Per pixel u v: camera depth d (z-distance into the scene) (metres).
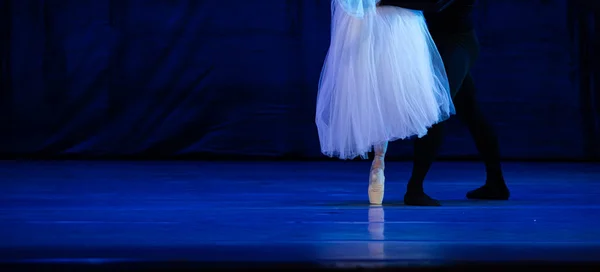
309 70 7.34
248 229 2.93
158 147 7.35
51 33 7.33
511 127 7.41
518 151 7.42
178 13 7.31
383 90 3.83
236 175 5.70
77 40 7.33
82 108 7.35
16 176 5.48
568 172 6.23
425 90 3.84
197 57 7.33
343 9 3.79
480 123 4.27
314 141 7.35
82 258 2.25
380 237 2.73
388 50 3.84
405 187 4.95
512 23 7.36
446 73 4.02
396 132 3.82
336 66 3.94
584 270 2.15
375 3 3.87
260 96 7.36
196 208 3.65
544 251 2.42
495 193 4.24
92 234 2.78
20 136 7.36
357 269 2.10
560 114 7.43
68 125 7.35
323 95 4.03
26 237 2.70
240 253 2.36
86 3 7.31
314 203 3.93
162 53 7.32
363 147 3.84
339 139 3.91
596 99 7.45
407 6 3.87
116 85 7.33
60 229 2.91
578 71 7.43
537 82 7.41
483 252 2.40
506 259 2.24
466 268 2.13
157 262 2.16
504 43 7.38
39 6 7.33
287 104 7.36
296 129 7.35
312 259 2.23
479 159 7.39
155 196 4.21
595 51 7.43
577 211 3.63
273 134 7.36
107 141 7.35
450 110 3.96
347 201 4.05
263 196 4.27
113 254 2.33
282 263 2.15
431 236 2.77
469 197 4.32
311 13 7.33
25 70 7.35
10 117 7.35
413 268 2.11
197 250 2.42
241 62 7.33
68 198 4.08
